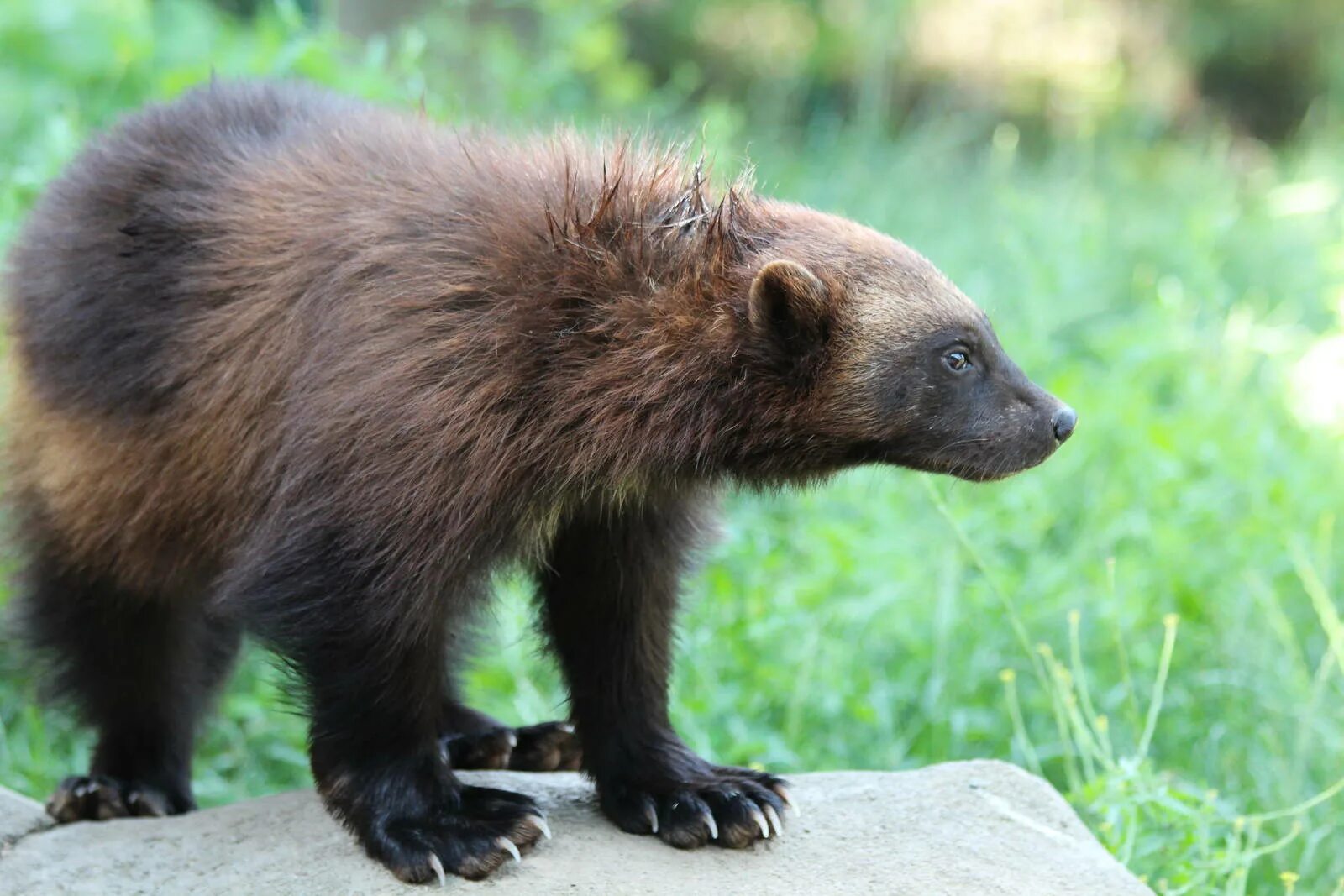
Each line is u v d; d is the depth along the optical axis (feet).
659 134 33.01
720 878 22.18
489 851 21.80
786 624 37.50
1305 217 71.67
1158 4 111.34
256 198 23.97
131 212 24.72
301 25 46.60
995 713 36.42
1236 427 46.01
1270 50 110.01
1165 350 49.80
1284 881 26.45
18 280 26.05
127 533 25.21
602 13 65.10
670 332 22.21
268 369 22.84
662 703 24.72
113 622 27.14
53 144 38.78
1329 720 33.83
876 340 22.91
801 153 75.25
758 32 102.73
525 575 25.26
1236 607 37.47
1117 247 66.33
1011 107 99.40
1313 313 62.18
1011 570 39.99
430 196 22.74
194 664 28.86
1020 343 49.88
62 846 24.43
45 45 50.31
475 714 28.66
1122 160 83.61
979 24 107.14
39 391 25.45
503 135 25.57
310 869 22.33
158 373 23.89
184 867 23.03
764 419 22.97
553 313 21.75
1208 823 26.96
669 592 24.61
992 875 22.47
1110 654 36.91
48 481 25.81
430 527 21.18
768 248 23.21
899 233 63.26
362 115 25.88
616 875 22.06
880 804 24.62
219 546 24.39
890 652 38.40
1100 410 45.98
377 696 21.97
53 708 28.94
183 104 26.45
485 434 21.24
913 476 44.19
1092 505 43.32
